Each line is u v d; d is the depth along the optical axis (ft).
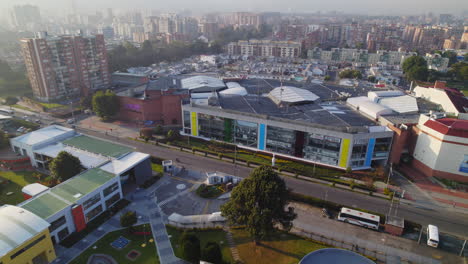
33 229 207.41
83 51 653.30
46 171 345.10
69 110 552.00
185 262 215.92
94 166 309.01
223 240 237.66
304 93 463.42
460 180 322.75
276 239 239.91
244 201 219.82
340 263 180.34
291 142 363.97
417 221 267.18
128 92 517.55
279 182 223.51
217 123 406.21
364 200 295.07
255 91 514.27
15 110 565.53
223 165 363.56
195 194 303.07
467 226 263.29
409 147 370.73
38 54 574.97
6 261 188.14
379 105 411.75
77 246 231.30
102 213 271.08
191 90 517.96
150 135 447.42
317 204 284.82
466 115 379.96
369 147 340.59
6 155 372.99
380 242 240.94
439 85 458.09
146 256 221.66
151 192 305.94
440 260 224.33
